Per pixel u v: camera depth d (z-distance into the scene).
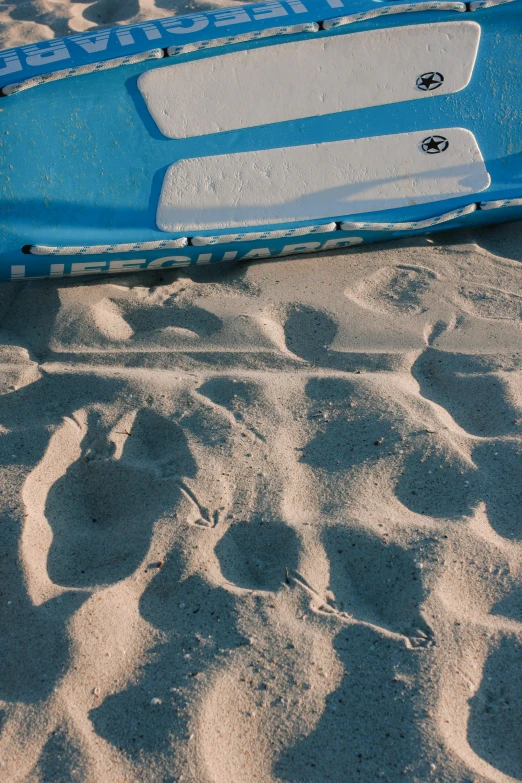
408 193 2.97
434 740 1.47
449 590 1.74
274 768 1.45
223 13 2.90
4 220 2.70
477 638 1.65
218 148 2.83
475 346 2.49
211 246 2.86
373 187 2.94
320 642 1.65
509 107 3.03
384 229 2.96
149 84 2.77
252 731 1.50
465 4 2.90
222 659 1.62
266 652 1.63
